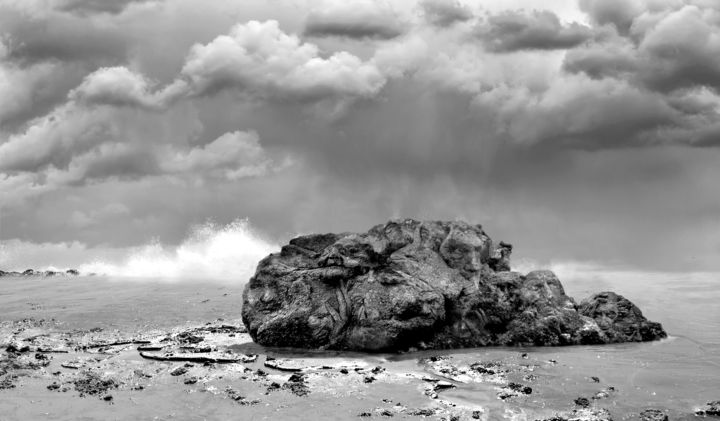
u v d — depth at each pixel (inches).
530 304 724.0
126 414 482.3
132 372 586.2
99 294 1015.6
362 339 666.8
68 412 484.4
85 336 732.7
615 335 702.5
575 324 707.4
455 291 714.8
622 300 742.5
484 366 600.7
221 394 527.5
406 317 671.1
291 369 597.0
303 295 708.7
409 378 566.9
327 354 658.8
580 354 643.5
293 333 689.0
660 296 931.3
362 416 477.7
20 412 482.0
